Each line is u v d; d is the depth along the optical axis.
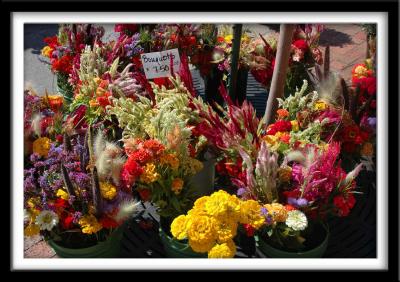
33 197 2.01
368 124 2.39
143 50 2.93
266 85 3.05
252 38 3.47
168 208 2.14
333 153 1.95
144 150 2.02
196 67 3.20
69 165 2.01
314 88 2.68
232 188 2.54
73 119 2.40
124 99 2.36
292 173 1.99
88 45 2.97
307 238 2.07
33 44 4.27
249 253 2.21
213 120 2.16
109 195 1.93
